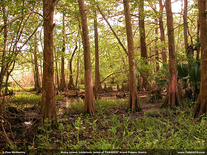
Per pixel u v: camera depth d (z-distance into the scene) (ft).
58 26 40.29
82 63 63.57
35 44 23.07
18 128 13.96
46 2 14.65
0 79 15.34
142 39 46.29
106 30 41.88
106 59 61.77
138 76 50.34
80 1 20.74
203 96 16.26
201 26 16.30
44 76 14.48
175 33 51.62
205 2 16.10
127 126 13.85
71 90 63.21
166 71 28.30
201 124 12.35
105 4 29.76
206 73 16.07
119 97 37.78
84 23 20.76
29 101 31.30
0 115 12.31
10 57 14.89
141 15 34.55
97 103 25.75
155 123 14.38
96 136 12.34
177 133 11.52
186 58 25.17
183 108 20.81
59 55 44.88
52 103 14.32
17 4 17.85
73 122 16.49
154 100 29.35
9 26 19.01
